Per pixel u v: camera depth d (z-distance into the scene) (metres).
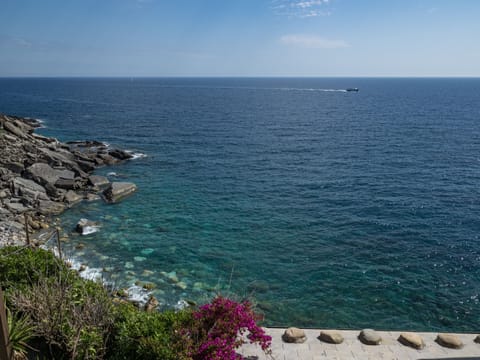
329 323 18.59
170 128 80.38
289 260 24.45
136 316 9.78
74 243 25.67
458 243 27.00
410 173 45.19
